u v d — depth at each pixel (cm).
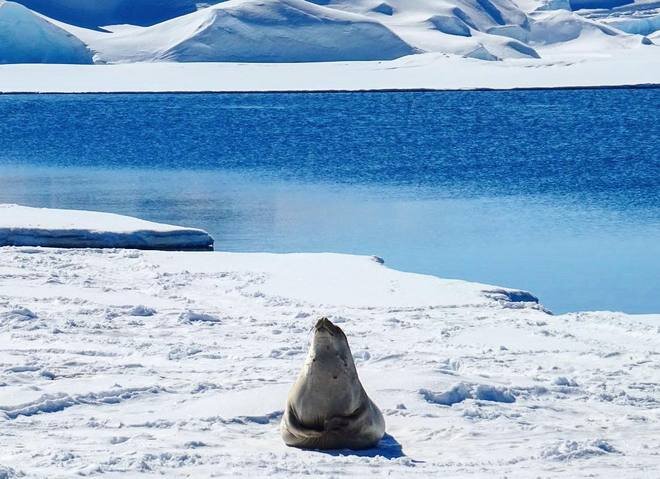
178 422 2633
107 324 4559
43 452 2184
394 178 16425
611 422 2859
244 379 3275
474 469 2172
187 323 4706
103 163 19525
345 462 2198
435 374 3275
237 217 11825
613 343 4516
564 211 12356
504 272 8594
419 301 5600
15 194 14275
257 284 6028
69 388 3103
